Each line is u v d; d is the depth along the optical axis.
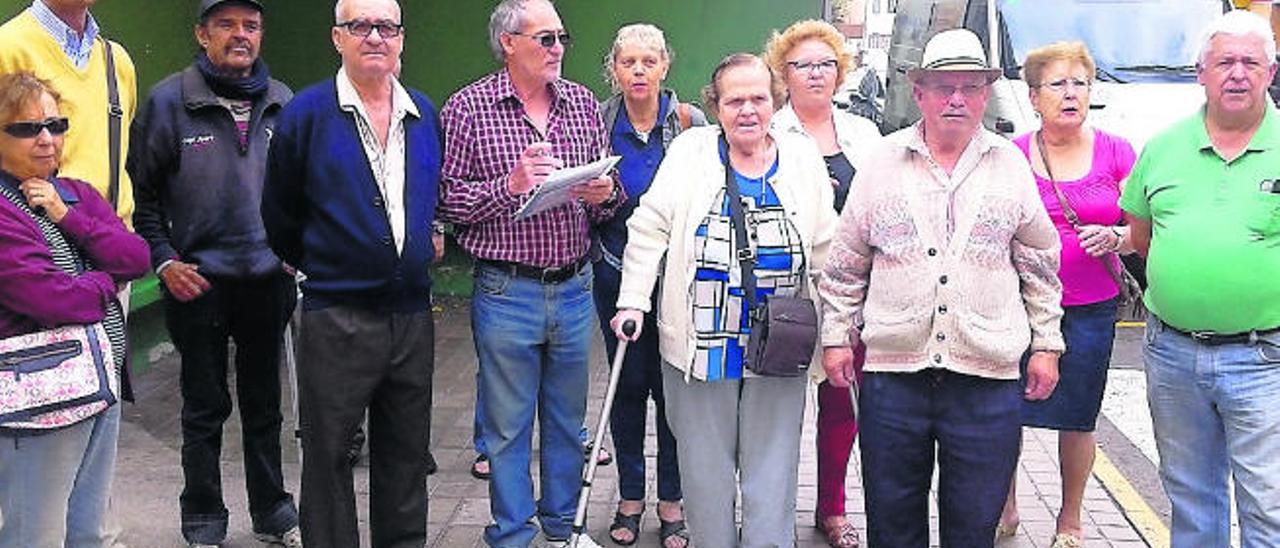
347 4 3.55
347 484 3.79
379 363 3.72
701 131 3.83
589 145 4.11
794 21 8.34
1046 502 5.00
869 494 3.58
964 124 3.28
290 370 5.11
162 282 4.14
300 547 4.44
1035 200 3.38
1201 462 3.62
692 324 3.68
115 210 3.73
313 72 8.34
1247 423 3.42
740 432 3.83
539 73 3.91
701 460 3.80
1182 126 3.51
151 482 5.14
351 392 3.70
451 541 4.57
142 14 6.77
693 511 3.86
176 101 4.12
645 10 8.37
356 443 5.26
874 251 3.47
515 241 3.95
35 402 3.00
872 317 3.43
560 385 4.18
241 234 4.18
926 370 3.39
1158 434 3.71
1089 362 4.17
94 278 3.13
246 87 4.20
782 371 3.55
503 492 4.12
